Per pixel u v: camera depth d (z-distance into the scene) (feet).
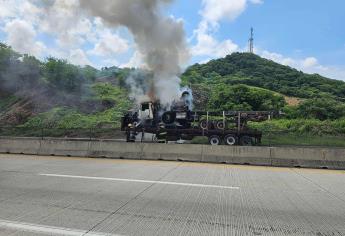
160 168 32.27
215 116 75.61
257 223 15.75
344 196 21.50
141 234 14.11
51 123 120.47
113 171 30.32
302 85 228.63
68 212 17.24
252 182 25.64
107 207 18.20
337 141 69.67
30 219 16.03
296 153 35.01
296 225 15.57
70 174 28.60
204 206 18.58
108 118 124.98
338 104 128.57
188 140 74.95
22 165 34.06
